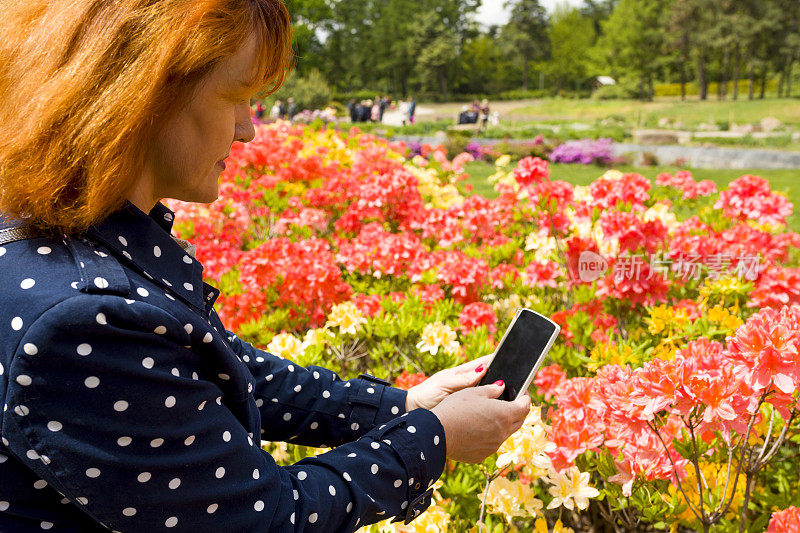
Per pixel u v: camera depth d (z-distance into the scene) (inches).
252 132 41.3
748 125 1218.0
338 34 3216.0
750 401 55.6
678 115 1690.5
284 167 216.2
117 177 32.0
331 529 38.6
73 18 32.5
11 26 34.6
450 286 132.3
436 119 1760.6
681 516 70.8
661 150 748.0
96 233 33.9
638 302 118.0
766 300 108.3
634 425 60.6
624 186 127.3
